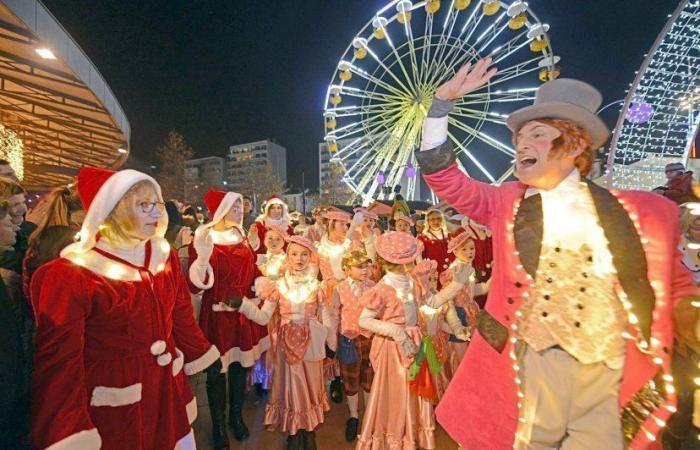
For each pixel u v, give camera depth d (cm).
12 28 659
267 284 361
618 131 1493
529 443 174
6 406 165
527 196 187
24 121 1267
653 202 171
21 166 1139
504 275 183
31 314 226
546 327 172
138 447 191
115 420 188
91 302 185
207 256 353
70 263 185
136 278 202
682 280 172
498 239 189
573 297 170
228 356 362
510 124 188
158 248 222
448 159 191
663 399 163
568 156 174
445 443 350
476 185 195
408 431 299
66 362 173
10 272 224
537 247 176
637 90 1445
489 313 190
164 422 207
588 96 182
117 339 193
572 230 174
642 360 166
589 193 176
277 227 488
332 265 501
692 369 238
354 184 2172
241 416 378
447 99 189
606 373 168
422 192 2409
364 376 364
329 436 369
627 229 166
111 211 199
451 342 407
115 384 189
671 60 1415
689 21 1346
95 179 210
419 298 322
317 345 341
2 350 165
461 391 194
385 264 314
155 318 208
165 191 3406
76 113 1164
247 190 5547
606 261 168
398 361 304
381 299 305
